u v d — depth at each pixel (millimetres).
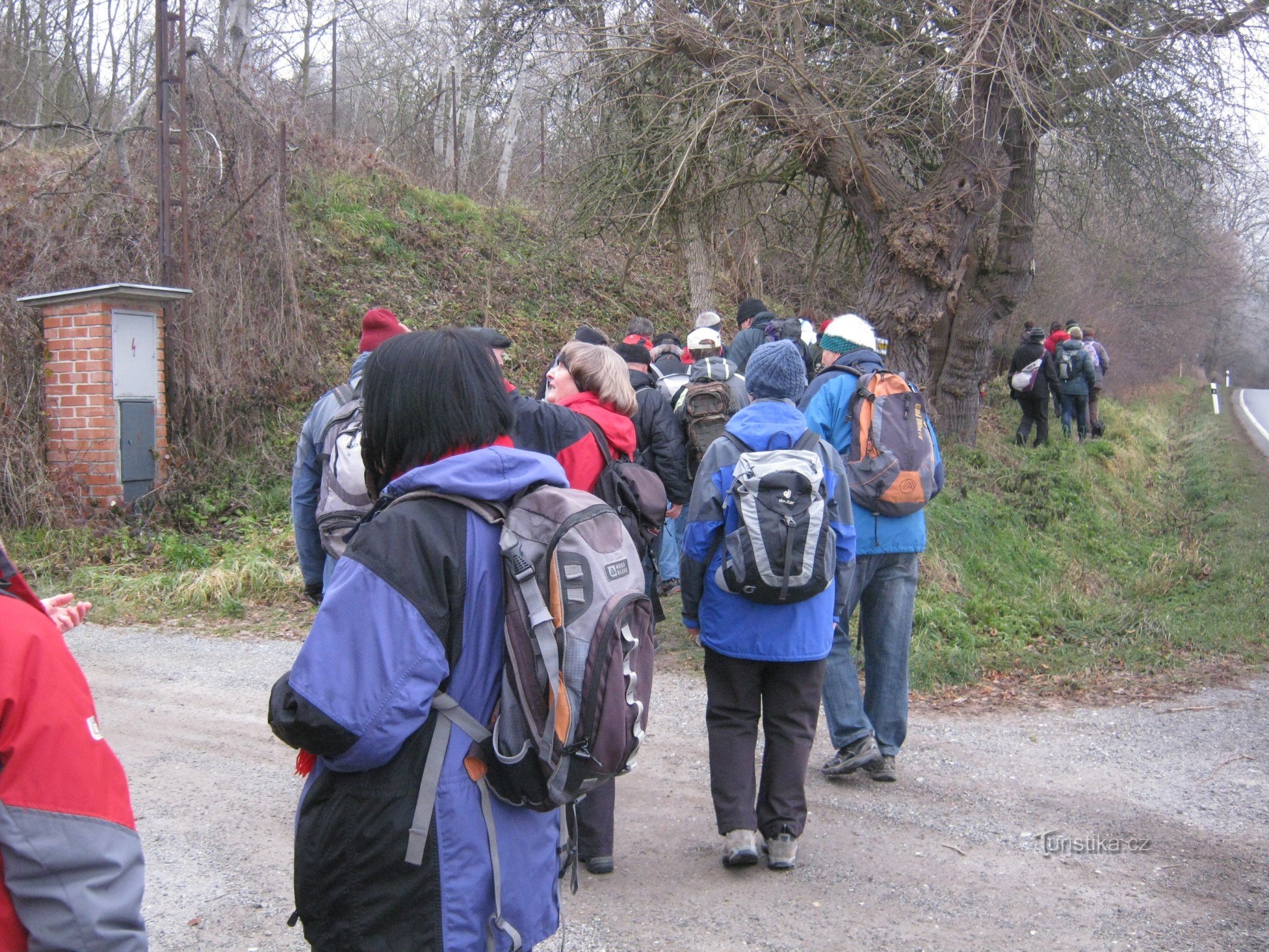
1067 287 20281
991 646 6805
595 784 1826
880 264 10727
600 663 1796
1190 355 34719
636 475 3680
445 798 1777
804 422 3840
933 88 9766
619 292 16281
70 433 8602
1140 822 4168
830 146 10648
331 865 1804
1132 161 10375
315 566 3943
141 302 8805
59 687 1488
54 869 1438
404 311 13031
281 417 10281
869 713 4590
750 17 10336
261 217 10219
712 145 10562
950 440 12500
